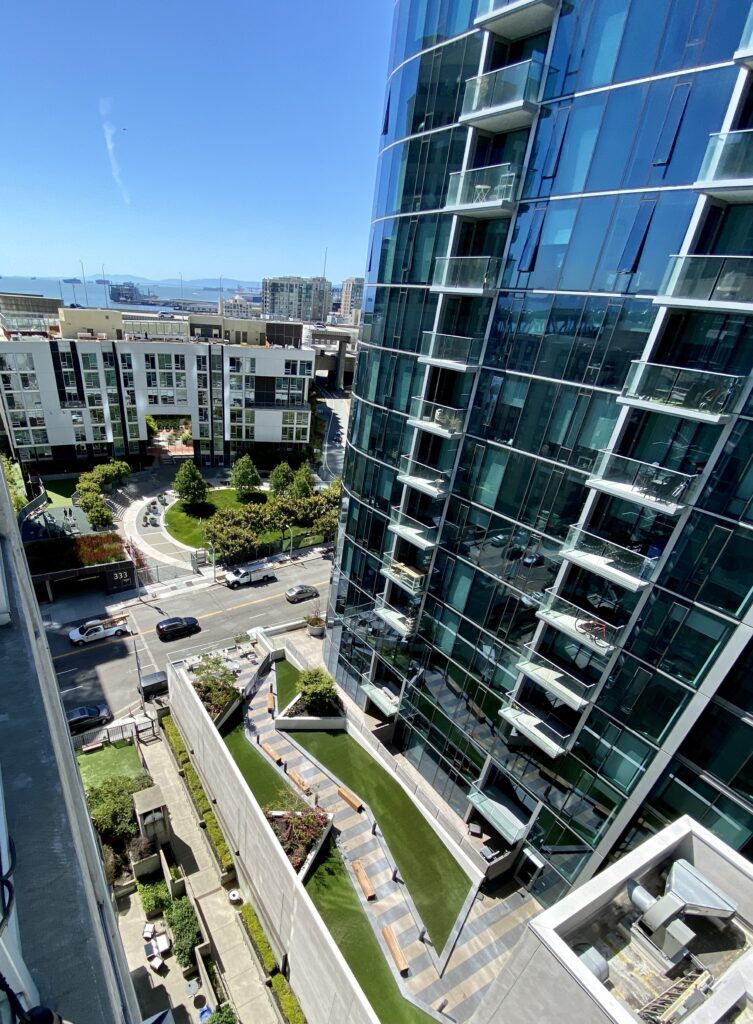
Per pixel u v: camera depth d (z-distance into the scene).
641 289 14.47
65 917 3.70
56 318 80.81
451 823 23.62
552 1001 8.39
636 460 15.05
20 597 6.08
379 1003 17.69
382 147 22.55
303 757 26.77
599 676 17.50
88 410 65.12
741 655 14.02
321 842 21.98
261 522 51.69
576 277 15.92
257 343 79.06
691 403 13.62
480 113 16.67
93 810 24.42
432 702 24.62
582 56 14.73
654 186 13.77
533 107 15.93
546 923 8.59
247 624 41.88
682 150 13.13
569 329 16.36
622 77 13.95
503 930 20.34
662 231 13.82
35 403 62.03
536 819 20.69
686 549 14.68
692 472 14.32
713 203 12.90
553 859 20.39
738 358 13.23
